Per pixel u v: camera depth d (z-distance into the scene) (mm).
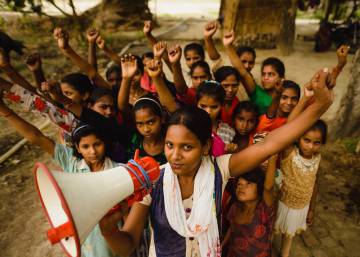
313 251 3115
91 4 22719
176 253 1449
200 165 1431
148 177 1210
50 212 1189
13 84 2135
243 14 10430
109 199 1124
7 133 5527
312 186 2525
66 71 8594
